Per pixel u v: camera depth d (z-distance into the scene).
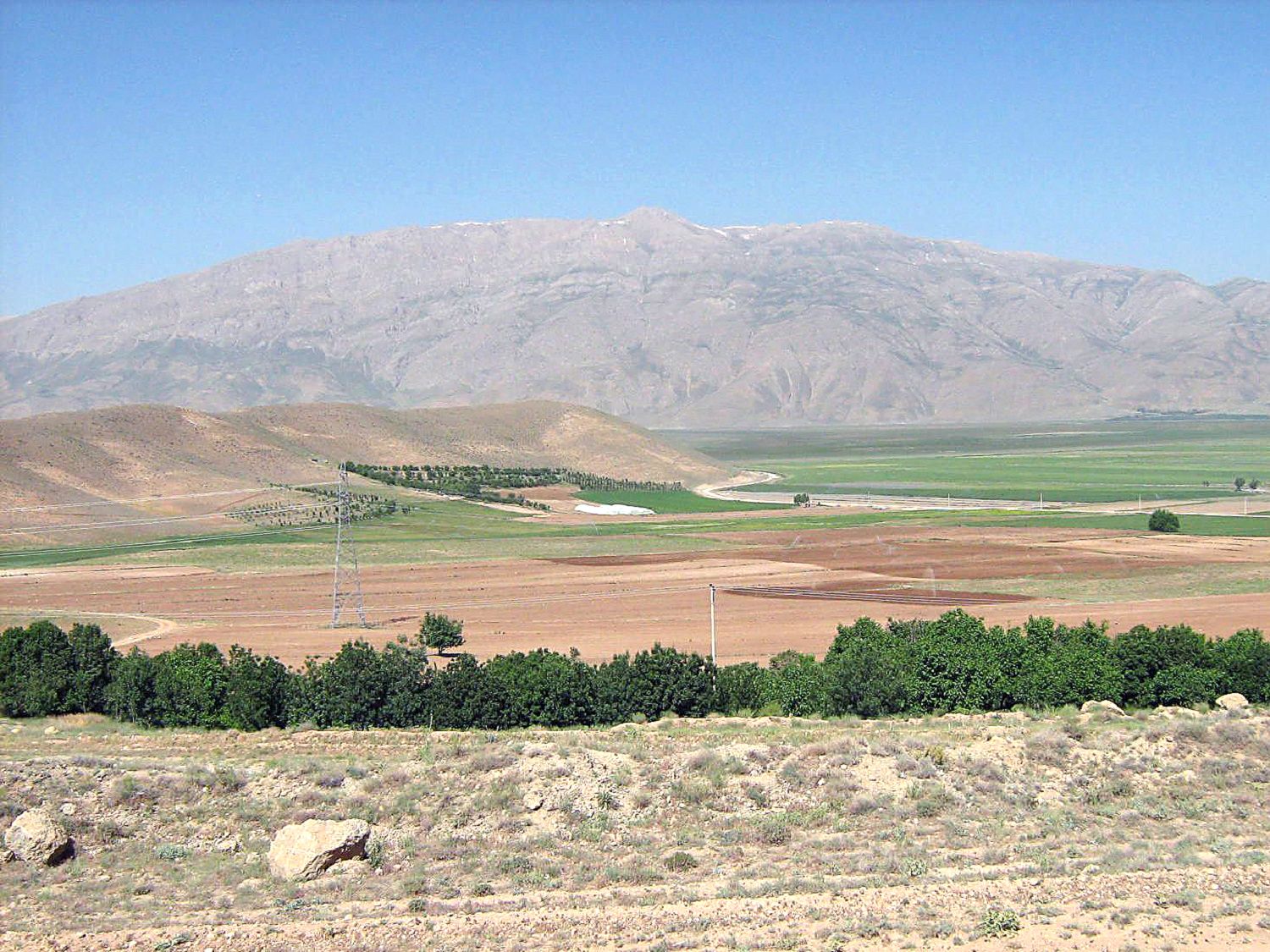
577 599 114.06
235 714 62.53
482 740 58.12
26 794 46.28
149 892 39.22
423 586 122.69
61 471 178.25
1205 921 35.47
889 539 158.50
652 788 48.22
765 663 82.06
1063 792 48.94
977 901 37.25
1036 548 147.50
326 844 41.16
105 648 70.44
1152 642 69.06
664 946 34.03
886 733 57.38
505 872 40.66
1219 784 49.66
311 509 177.88
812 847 42.94
